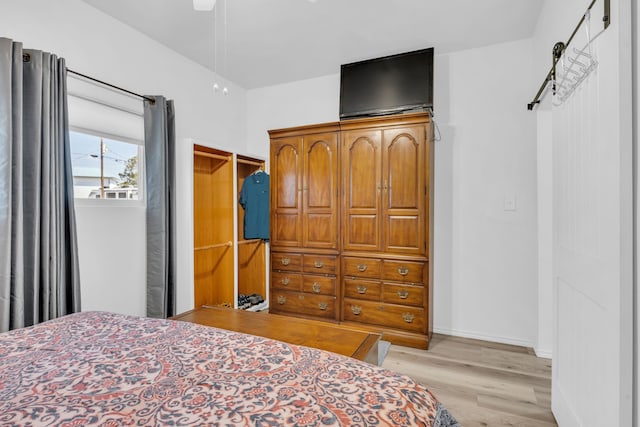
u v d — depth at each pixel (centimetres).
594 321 130
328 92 364
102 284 242
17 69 180
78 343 112
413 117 271
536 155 271
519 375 229
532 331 278
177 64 309
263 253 388
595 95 129
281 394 80
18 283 179
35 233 188
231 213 334
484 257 292
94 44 237
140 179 277
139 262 270
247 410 73
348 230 296
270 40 286
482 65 293
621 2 106
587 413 137
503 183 286
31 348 107
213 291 344
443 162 305
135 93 266
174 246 278
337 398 79
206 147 307
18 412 71
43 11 207
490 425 176
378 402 78
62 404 75
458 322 301
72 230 209
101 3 232
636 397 104
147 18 252
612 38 113
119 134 256
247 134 408
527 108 275
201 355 103
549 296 257
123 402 76
